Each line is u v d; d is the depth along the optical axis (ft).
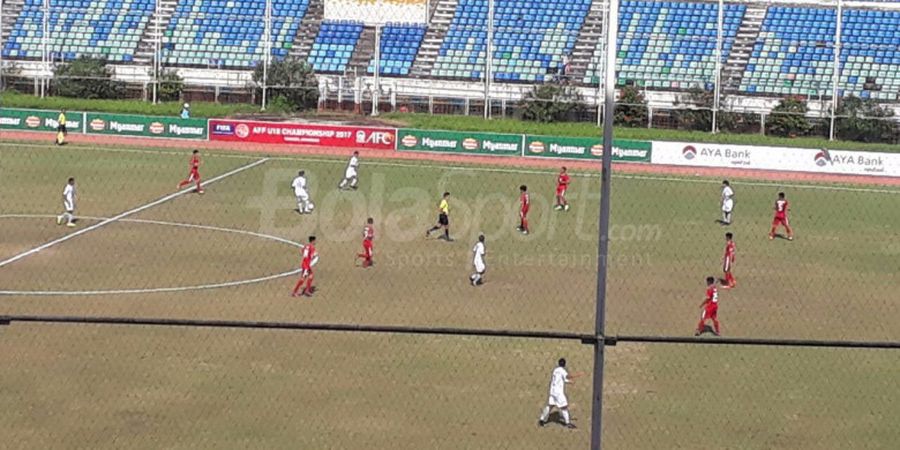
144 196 159.53
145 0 268.21
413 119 232.12
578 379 87.51
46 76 238.07
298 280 116.98
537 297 112.57
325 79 248.32
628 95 235.20
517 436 75.25
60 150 197.26
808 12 270.46
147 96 243.60
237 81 249.14
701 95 236.84
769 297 116.37
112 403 78.95
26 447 70.54
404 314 104.32
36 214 144.05
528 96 236.63
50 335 93.81
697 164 207.72
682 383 87.25
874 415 81.51
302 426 75.51
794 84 254.68
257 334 96.32
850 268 131.64
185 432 73.97
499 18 267.80
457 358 91.40
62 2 264.93
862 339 100.32
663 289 118.21
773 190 187.93
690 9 271.49
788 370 91.40
